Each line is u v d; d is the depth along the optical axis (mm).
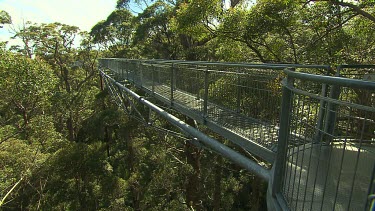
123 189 12953
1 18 15320
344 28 7969
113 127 19750
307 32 8148
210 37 10766
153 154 13391
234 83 3338
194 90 4289
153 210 11664
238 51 9508
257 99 2910
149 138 15352
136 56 21047
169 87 5445
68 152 12766
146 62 7164
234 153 3037
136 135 16125
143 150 14891
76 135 22531
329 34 7332
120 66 12570
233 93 3355
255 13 7629
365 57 7160
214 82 3691
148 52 18188
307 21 7449
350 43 7309
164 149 13531
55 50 23312
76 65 28547
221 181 12656
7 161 11148
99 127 17219
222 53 9688
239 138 2869
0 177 10305
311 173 2027
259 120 2852
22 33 21547
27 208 11375
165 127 14344
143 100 7301
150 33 17562
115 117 15898
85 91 22297
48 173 12203
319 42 7270
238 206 14242
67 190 12414
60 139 15156
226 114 3400
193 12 8586
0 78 12719
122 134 16281
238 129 2945
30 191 11805
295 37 8469
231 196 13273
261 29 7598
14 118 15875
